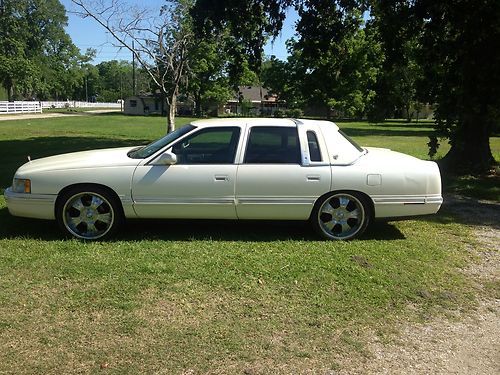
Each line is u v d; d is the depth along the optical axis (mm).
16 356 3268
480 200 8930
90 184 5680
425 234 6363
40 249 5340
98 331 3619
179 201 5691
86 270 4758
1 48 71188
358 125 49531
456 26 10297
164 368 3168
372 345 3557
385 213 5891
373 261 5207
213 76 66938
